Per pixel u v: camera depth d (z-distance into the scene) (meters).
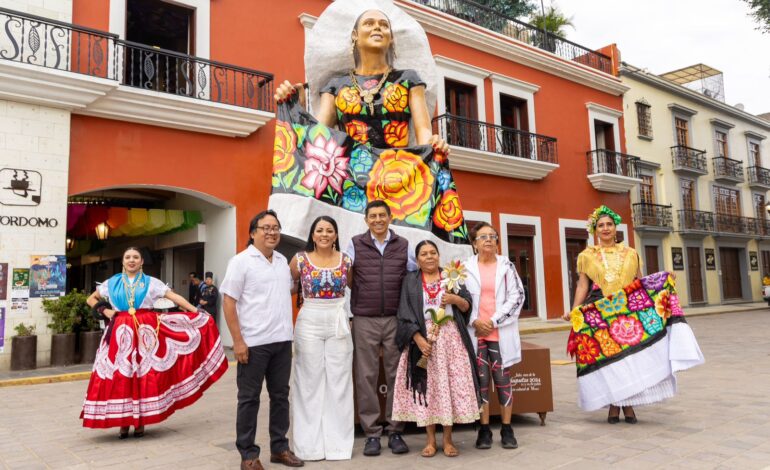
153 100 8.77
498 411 4.06
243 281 3.12
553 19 20.39
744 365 7.05
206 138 9.78
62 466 3.40
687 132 21.03
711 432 3.80
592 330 4.29
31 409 5.31
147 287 4.27
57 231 8.12
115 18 9.09
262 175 10.35
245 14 10.53
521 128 15.28
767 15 14.70
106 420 3.95
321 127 4.14
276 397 3.27
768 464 3.06
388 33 4.48
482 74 14.12
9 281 7.69
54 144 8.17
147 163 9.11
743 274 22.88
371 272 3.54
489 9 15.55
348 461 3.31
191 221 10.67
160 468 3.30
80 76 7.91
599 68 18.08
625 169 17.34
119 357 4.06
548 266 14.93
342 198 4.07
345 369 3.43
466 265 3.71
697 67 24.06
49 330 7.96
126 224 10.22
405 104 4.49
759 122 24.73
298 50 11.15
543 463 3.18
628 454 3.32
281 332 3.19
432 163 4.30
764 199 24.69
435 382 3.39
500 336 3.59
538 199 15.01
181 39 10.37
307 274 3.43
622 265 4.30
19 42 8.07
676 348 4.00
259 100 10.24
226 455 3.57
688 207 20.38
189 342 4.34
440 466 3.16
